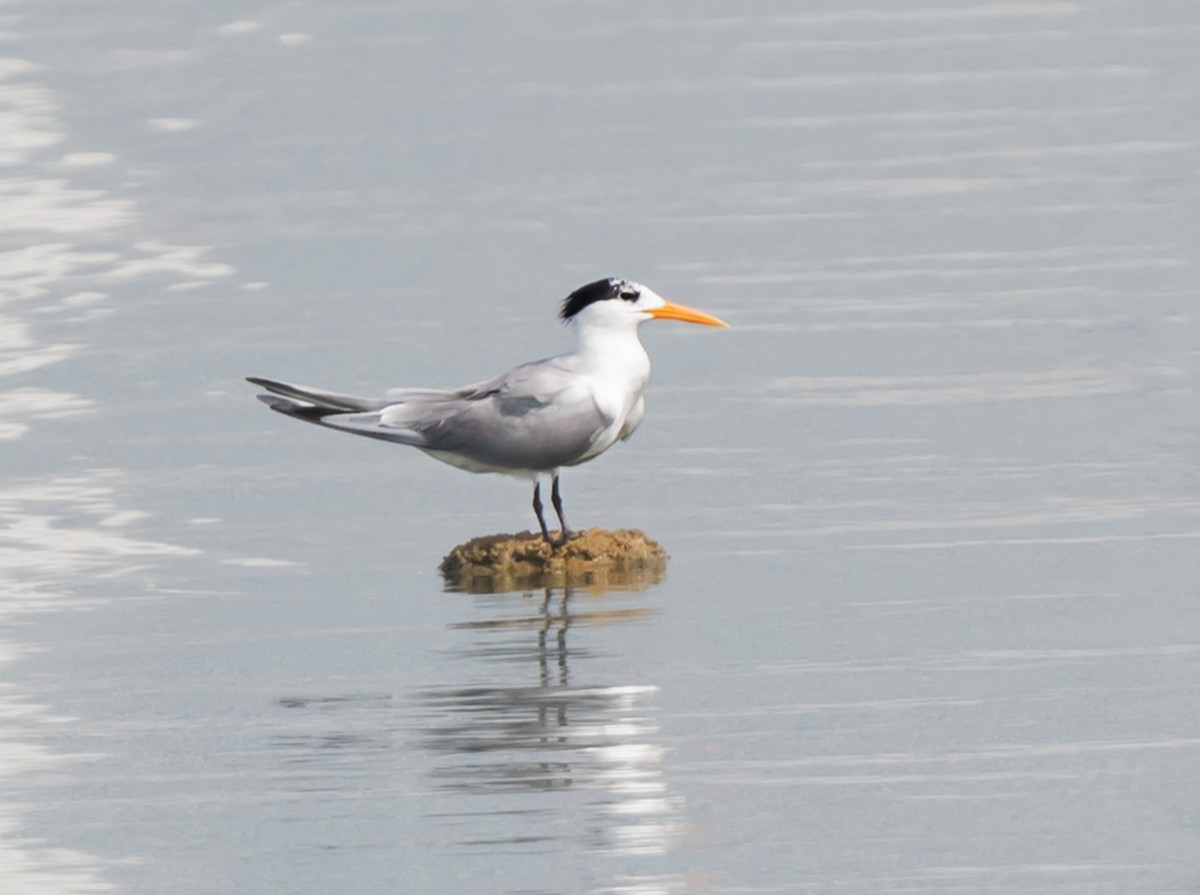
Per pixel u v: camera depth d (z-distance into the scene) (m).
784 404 17.92
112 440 17.45
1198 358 18.92
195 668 11.91
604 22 38.31
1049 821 9.28
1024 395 17.94
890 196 26.28
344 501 15.65
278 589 13.53
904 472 15.84
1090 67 33.75
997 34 36.59
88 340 20.75
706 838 9.16
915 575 13.26
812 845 9.08
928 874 8.79
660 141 29.81
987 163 27.84
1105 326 20.16
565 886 8.71
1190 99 31.17
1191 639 11.77
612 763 10.06
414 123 31.28
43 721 11.08
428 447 13.84
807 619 12.39
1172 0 38.47
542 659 11.76
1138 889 8.61
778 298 21.73
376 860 9.04
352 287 22.73
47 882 9.01
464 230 25.19
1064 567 13.32
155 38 37.12
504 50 36.31
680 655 11.75
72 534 14.95
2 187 27.69
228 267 23.69
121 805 9.81
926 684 11.12
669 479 15.86
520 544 13.80
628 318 13.92
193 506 15.59
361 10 39.38
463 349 20.08
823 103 32.00
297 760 10.27
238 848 9.24
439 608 12.93
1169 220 24.45
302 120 31.52
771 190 26.86
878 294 21.77
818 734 10.41
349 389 18.91
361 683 11.45
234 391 18.91
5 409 18.47
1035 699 10.85
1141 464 15.82
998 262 22.92
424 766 10.10
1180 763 9.91
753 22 38.34
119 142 30.17
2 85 33.69
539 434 13.64
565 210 26.08
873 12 38.94
